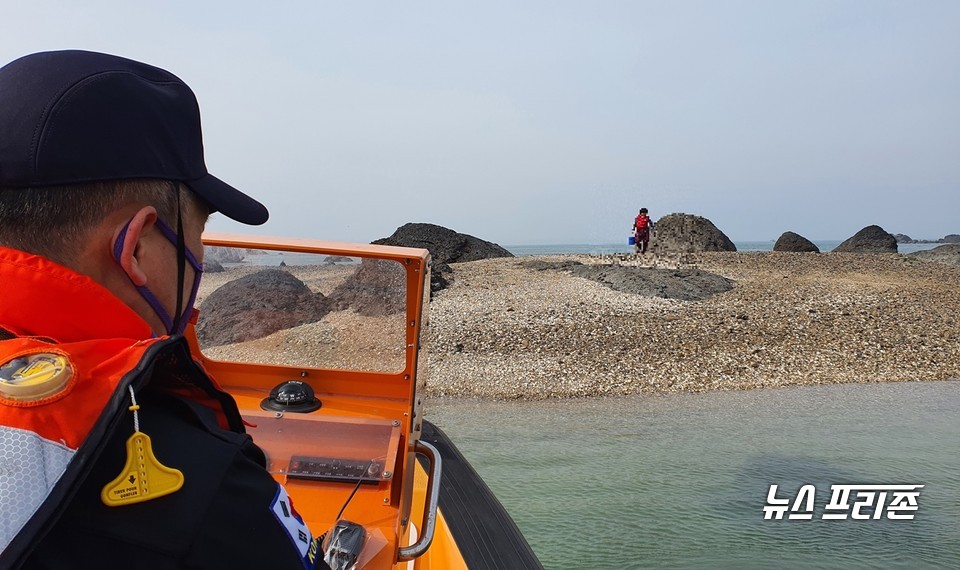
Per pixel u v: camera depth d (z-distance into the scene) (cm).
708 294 1541
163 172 91
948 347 1209
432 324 1355
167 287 96
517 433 779
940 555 455
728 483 599
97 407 75
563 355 1164
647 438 753
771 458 674
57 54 89
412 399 235
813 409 895
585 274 1775
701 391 1011
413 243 2478
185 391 95
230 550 79
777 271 1814
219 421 99
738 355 1166
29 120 82
